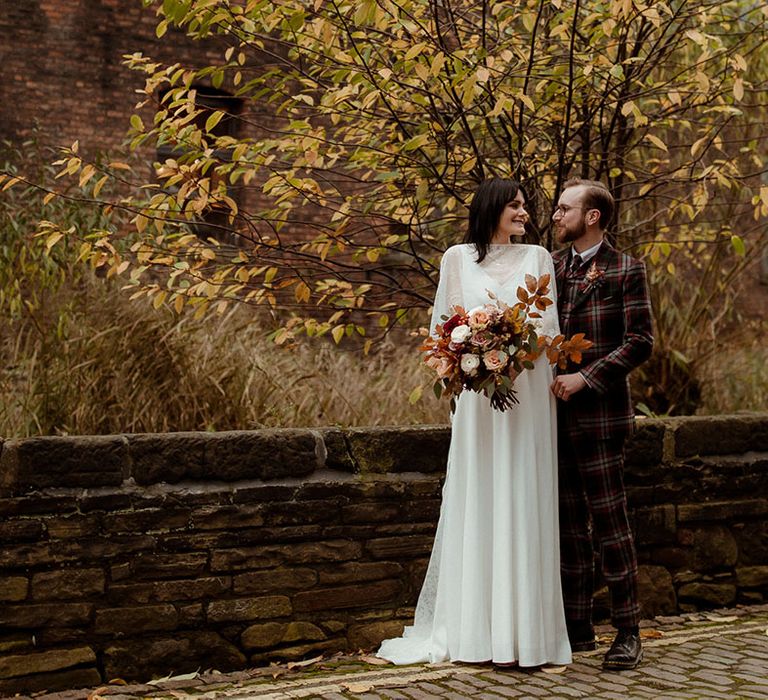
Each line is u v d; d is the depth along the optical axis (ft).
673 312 23.66
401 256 28.32
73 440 12.76
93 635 12.64
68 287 20.97
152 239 16.92
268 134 29.99
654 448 16.19
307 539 13.84
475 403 13.14
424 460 14.65
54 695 12.16
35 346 18.99
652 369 23.76
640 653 13.03
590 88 16.87
